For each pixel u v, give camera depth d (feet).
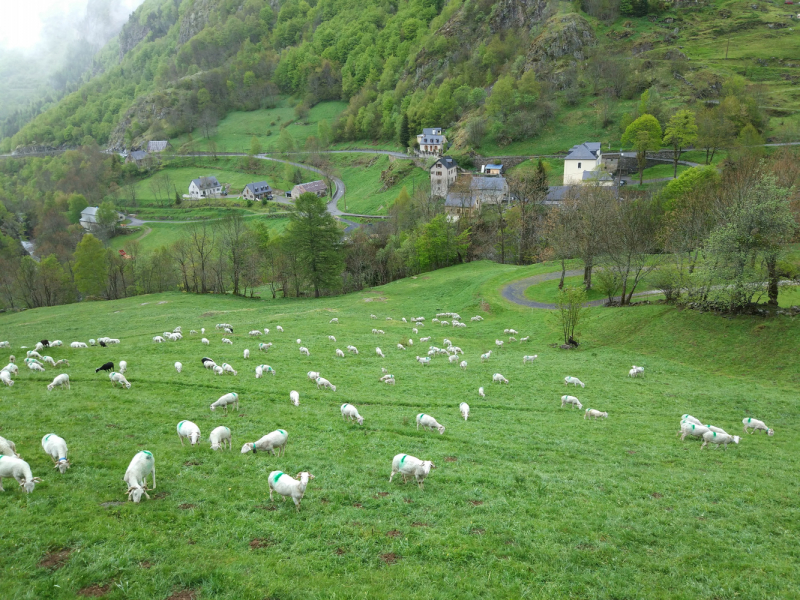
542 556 55.31
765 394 129.49
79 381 112.57
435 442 90.17
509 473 77.41
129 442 78.33
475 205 466.70
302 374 132.05
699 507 69.00
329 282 317.22
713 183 275.18
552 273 288.30
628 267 220.23
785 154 360.89
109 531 52.90
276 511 60.85
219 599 44.62
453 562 53.31
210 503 61.57
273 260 342.03
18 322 244.83
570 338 185.68
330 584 48.03
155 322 220.43
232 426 90.38
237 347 159.53
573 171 495.41
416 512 63.26
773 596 50.21
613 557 55.98
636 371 148.36
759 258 171.94
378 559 53.06
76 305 295.69
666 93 593.83
